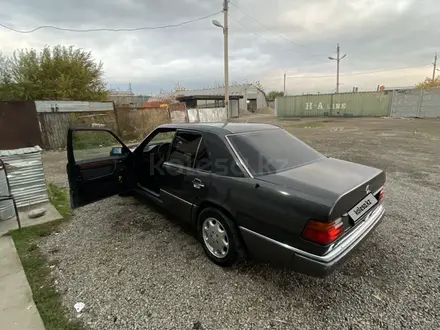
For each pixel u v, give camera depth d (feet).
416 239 8.93
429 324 5.59
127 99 100.63
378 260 7.84
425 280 6.95
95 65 52.70
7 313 6.12
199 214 8.45
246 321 5.83
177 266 7.88
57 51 49.24
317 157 8.98
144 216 11.45
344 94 81.10
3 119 28.68
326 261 5.53
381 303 6.22
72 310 6.23
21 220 11.21
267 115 114.42
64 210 12.23
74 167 10.33
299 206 5.80
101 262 8.14
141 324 5.80
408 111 69.92
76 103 33.27
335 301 6.34
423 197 12.73
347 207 5.95
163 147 10.99
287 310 6.11
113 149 12.48
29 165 12.50
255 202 6.59
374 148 26.32
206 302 6.42
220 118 75.25
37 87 46.19
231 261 7.52
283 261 6.21
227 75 49.93
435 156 21.95
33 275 7.54
